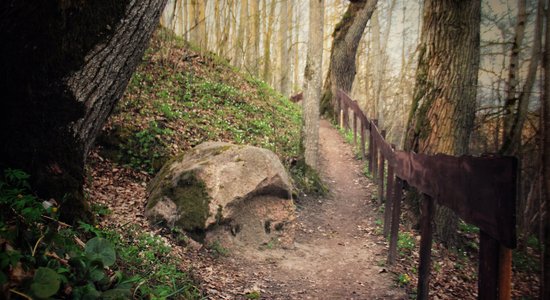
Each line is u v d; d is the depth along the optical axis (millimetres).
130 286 2826
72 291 2254
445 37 7391
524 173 10117
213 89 12250
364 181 10578
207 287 4195
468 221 2574
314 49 9211
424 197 3859
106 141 6969
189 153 6484
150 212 5465
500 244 2160
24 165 3137
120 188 6102
